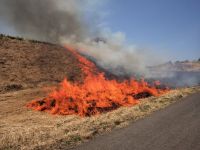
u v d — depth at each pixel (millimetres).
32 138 12398
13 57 58750
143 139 9109
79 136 11047
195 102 15305
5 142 12367
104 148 8750
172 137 8883
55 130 13562
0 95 32875
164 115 12875
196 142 8086
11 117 20531
